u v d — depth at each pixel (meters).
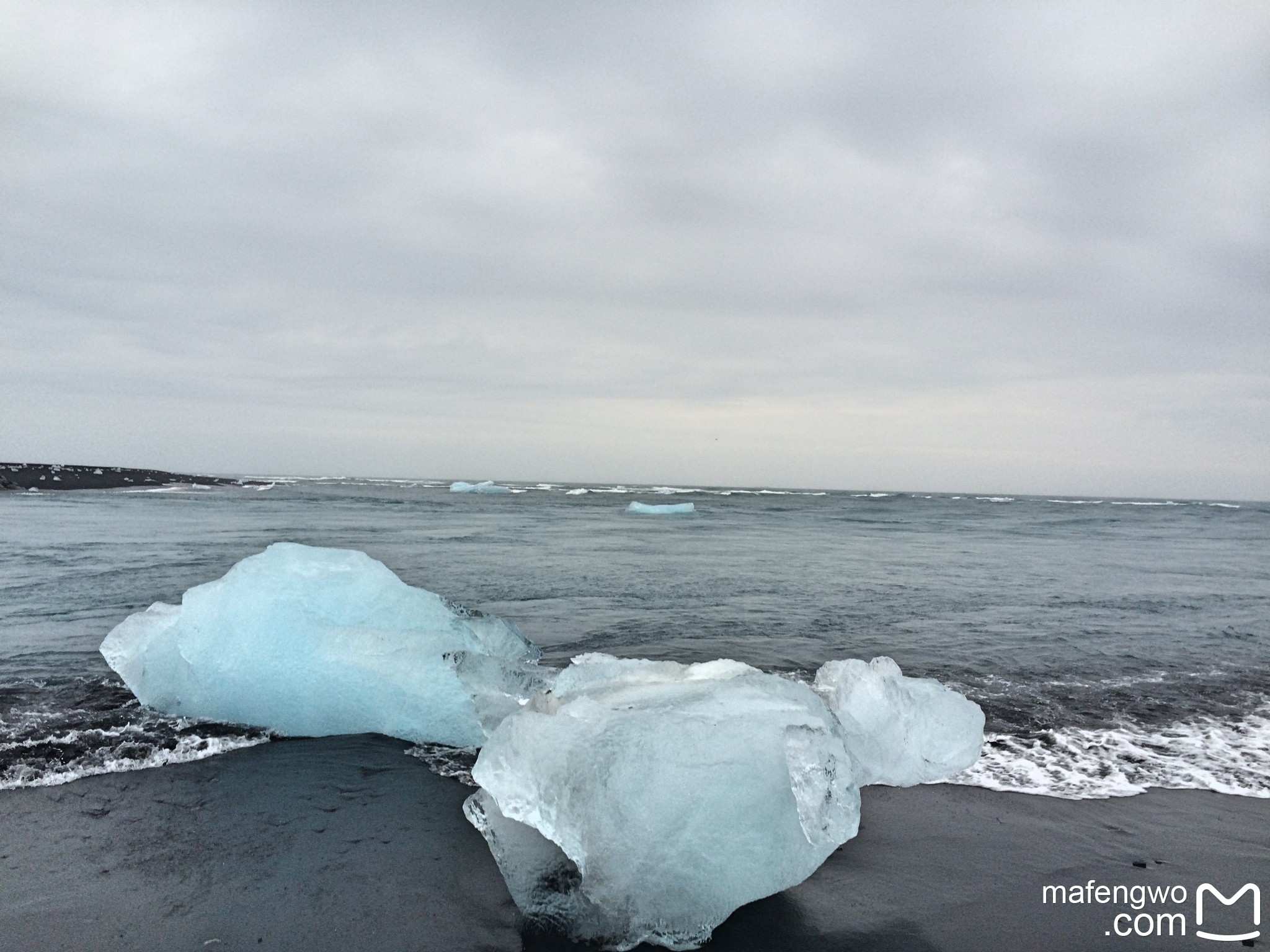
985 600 9.52
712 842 2.58
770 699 3.03
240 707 4.45
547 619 7.59
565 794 2.61
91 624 6.79
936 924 2.59
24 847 2.91
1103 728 4.66
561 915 2.55
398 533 18.05
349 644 4.49
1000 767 4.04
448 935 2.46
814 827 2.62
